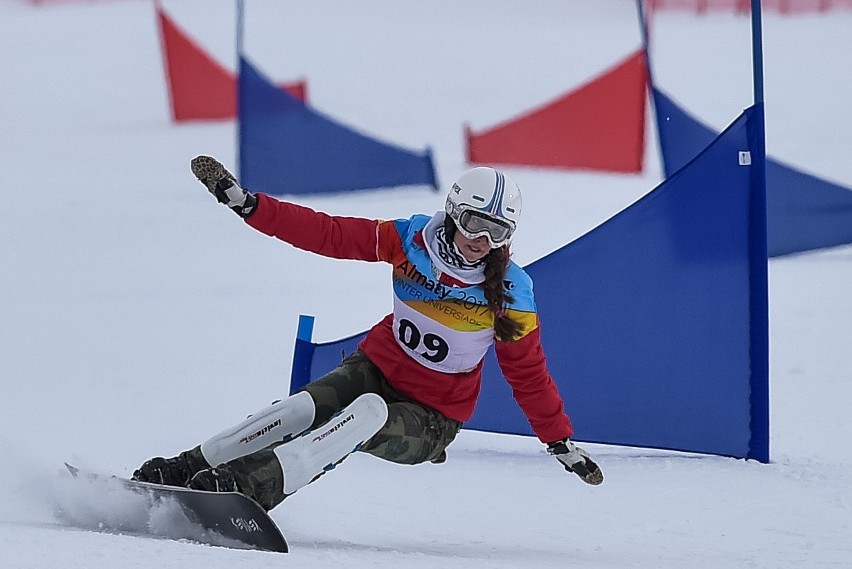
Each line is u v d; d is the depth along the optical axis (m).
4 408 17.83
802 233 32.75
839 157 47.06
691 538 12.12
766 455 15.86
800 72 76.12
